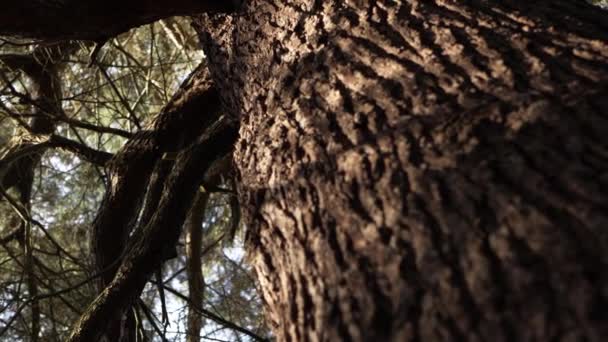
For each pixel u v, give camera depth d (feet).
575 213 3.47
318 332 3.91
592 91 4.26
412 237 3.84
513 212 3.63
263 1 7.06
